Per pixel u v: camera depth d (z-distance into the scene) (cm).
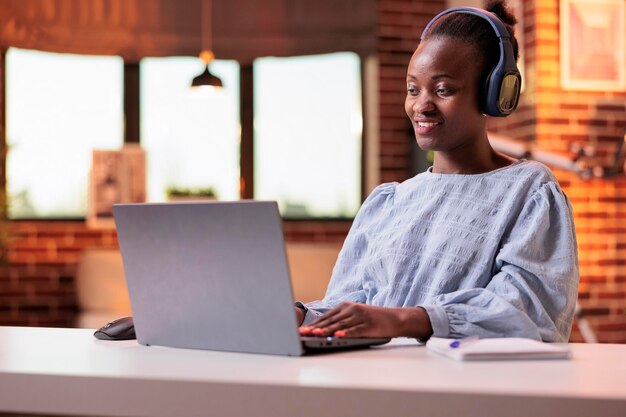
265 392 92
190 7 579
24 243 566
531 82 515
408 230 155
